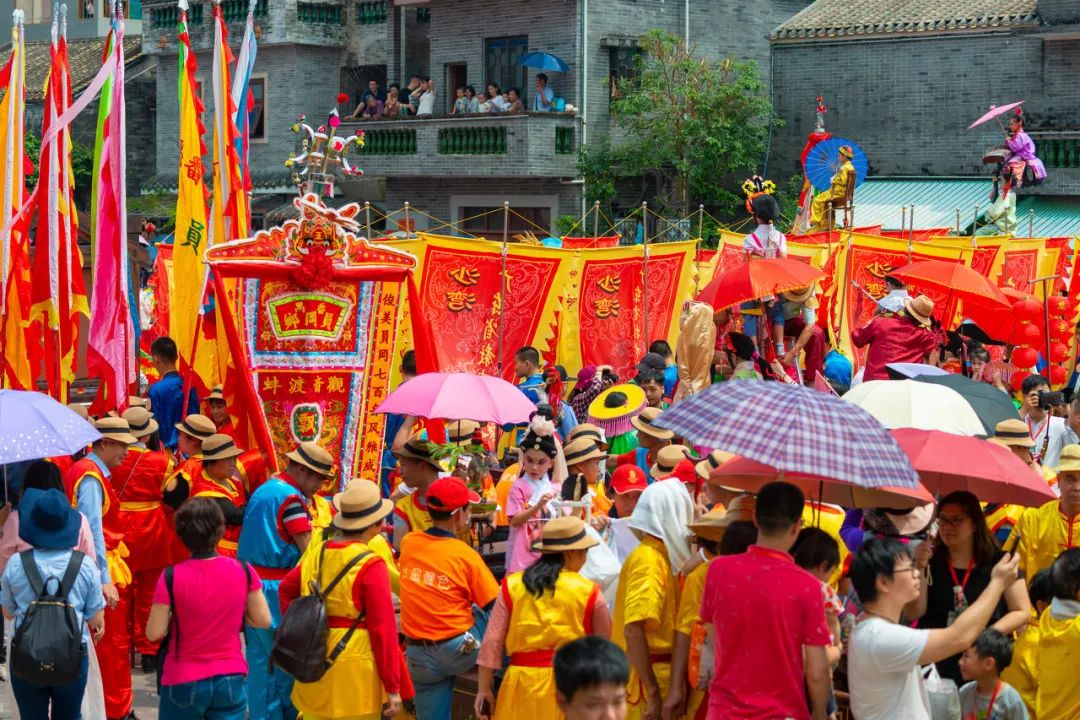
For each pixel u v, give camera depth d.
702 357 14.34
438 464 10.30
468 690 9.79
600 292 17.56
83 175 44.59
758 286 14.13
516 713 8.16
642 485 9.66
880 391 8.80
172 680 8.68
